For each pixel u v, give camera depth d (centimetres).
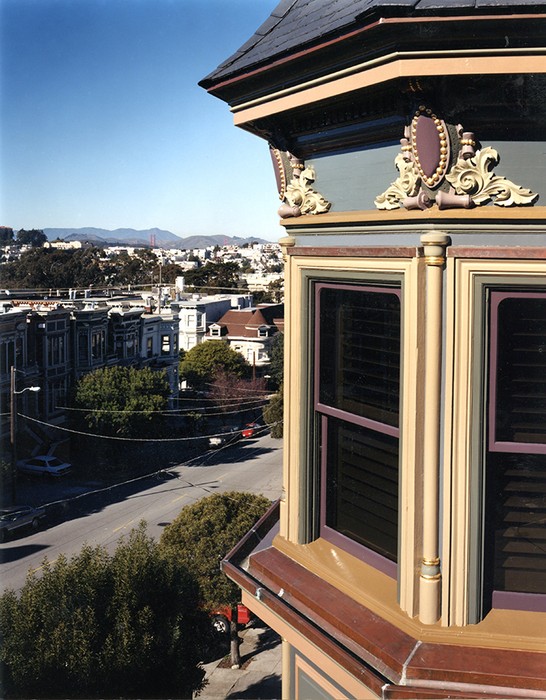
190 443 5344
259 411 6538
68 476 4547
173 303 8100
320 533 456
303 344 439
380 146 376
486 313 344
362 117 373
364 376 418
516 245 336
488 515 362
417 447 354
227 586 2298
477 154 335
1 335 4369
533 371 355
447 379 344
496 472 364
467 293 340
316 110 391
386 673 338
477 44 306
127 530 3531
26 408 4625
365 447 427
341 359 434
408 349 355
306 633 382
